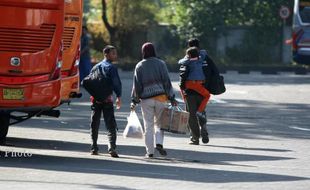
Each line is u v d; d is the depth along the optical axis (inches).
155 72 997.8
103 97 988.6
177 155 1027.9
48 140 1146.0
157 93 997.2
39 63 946.1
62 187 762.8
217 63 3176.7
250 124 1411.2
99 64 997.8
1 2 931.3
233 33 3314.5
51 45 951.0
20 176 828.6
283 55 3284.9
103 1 3253.0
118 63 2982.3
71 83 1109.7
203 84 1128.2
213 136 1238.3
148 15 3366.1
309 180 842.8
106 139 1169.4
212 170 904.3
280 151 1082.1
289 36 3284.9
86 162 948.6
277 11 3292.3
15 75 937.5
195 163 961.5
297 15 2662.4
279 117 1533.0
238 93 2001.7
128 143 1136.8
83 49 1728.6
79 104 1675.7
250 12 3299.7
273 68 2974.9
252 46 3275.1
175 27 3358.8
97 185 782.5
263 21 3292.3
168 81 1004.6
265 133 1289.4
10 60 935.7
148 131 1000.9
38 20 943.7
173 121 1004.6
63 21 956.0
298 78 2583.7
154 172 879.1
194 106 1127.0
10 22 934.4
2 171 859.4
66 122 1362.0
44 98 948.6
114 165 928.9
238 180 834.2
